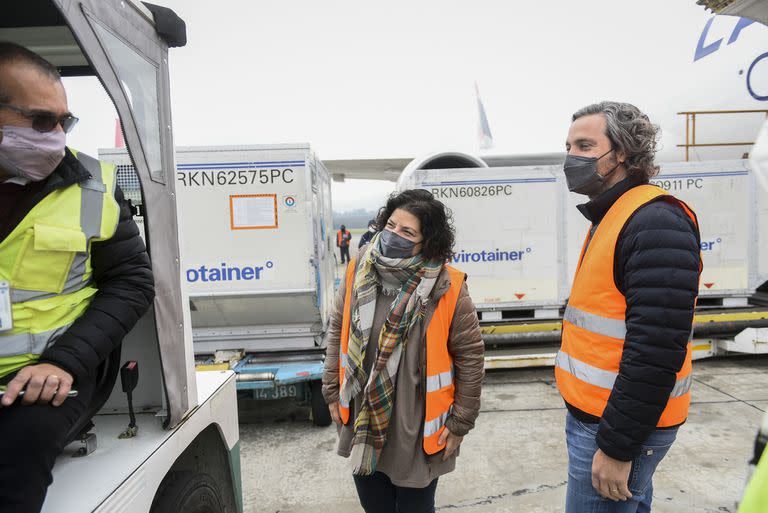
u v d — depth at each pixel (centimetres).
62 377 96
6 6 130
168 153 135
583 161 143
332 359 177
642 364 115
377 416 147
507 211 469
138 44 120
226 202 350
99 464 114
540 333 460
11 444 88
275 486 288
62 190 104
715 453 309
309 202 351
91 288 113
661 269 116
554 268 474
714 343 485
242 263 355
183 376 138
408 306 148
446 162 550
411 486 152
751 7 129
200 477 145
